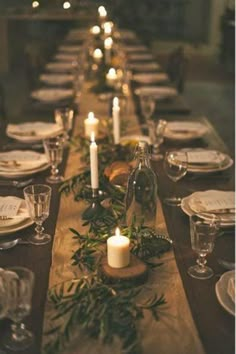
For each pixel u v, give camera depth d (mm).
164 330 1155
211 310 1215
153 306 1217
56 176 2047
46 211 1522
